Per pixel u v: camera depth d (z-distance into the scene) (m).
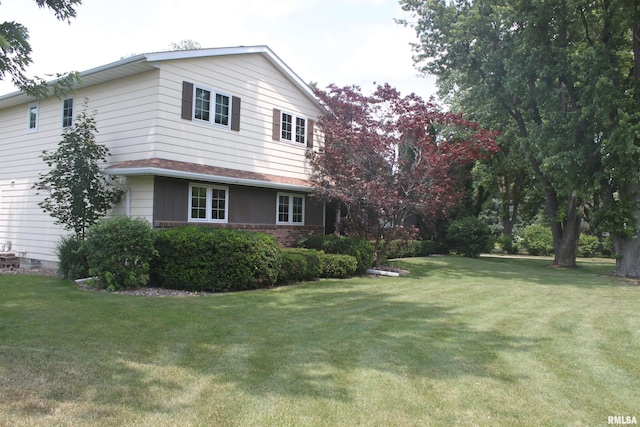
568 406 3.88
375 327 6.60
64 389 3.94
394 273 13.39
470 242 21.89
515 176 31.67
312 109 16.38
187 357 4.95
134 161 11.46
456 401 3.94
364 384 4.28
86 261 10.69
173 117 11.70
